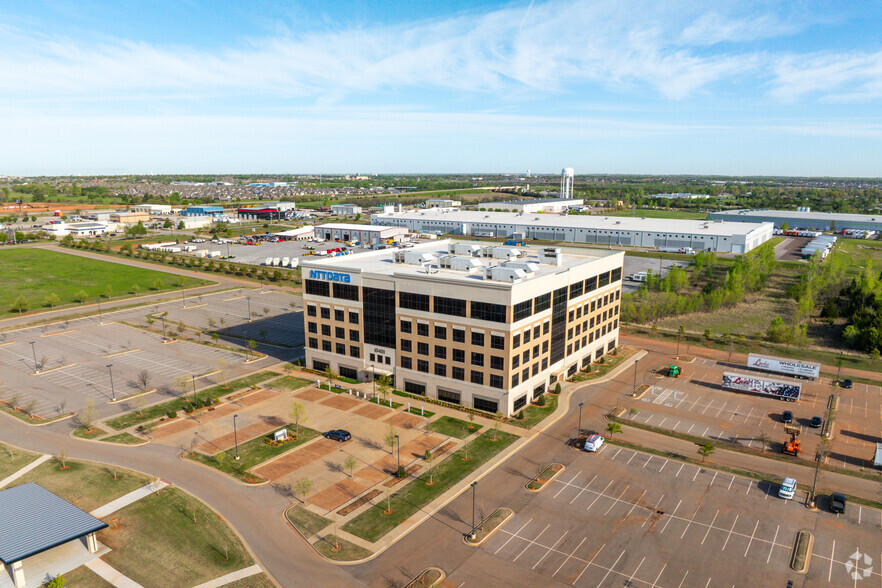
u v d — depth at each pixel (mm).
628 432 81938
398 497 64750
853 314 135750
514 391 86438
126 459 72875
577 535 58219
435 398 92438
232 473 69562
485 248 108062
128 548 55656
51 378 101750
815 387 100125
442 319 88938
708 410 90062
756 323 142000
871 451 77188
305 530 58656
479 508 62781
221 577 51781
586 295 105688
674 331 135875
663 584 51250
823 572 52906
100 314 148875
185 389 92938
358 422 84000
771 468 72375
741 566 53719
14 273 199375
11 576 50656
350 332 100562
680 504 64062
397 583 51094
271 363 110438
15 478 67938
